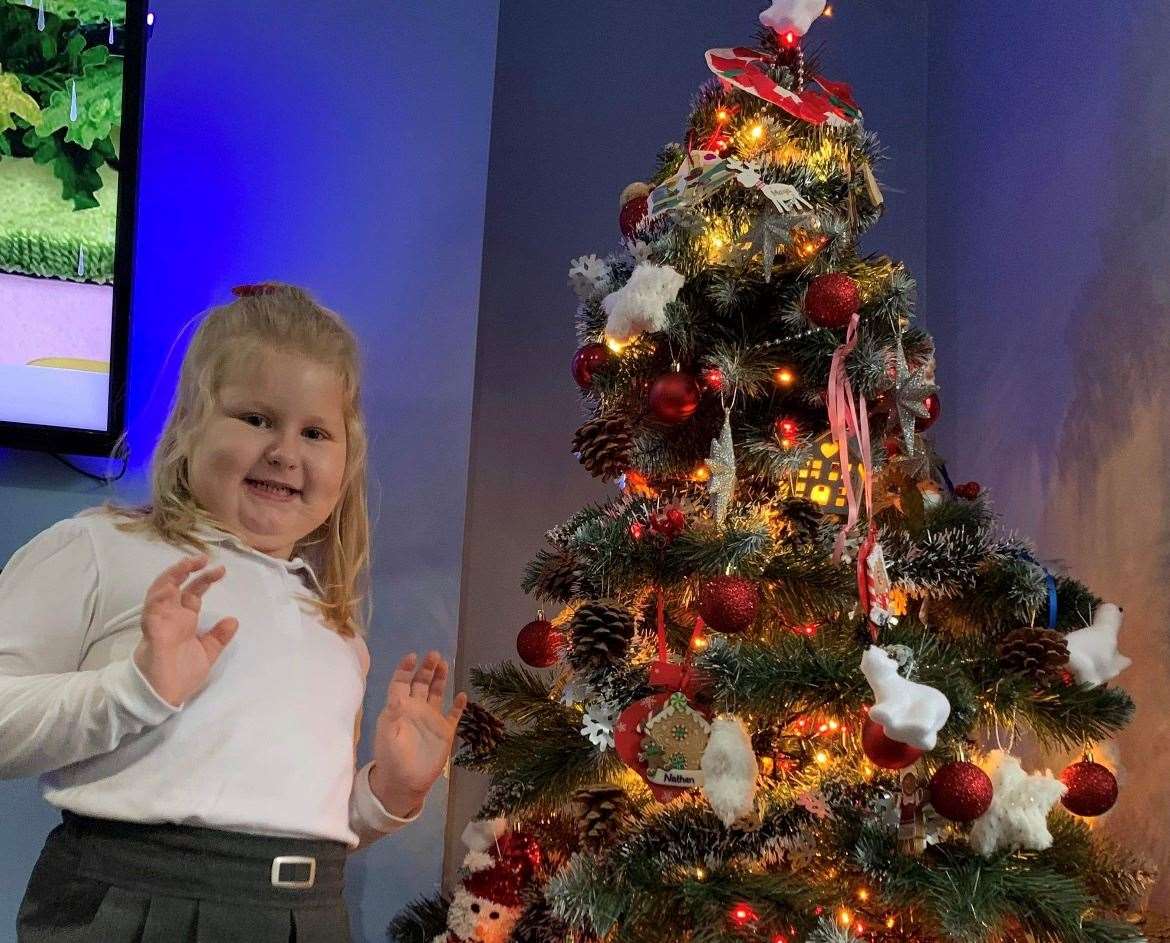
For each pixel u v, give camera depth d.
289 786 1.10
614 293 1.28
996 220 1.85
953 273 1.99
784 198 1.22
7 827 1.45
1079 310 1.58
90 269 1.50
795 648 1.11
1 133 1.50
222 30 1.69
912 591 1.18
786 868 1.14
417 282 1.69
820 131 1.35
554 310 1.97
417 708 1.27
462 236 1.72
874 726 1.01
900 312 1.28
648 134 2.05
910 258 2.10
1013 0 1.84
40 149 1.51
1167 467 1.37
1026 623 1.18
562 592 1.36
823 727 1.18
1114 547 1.47
